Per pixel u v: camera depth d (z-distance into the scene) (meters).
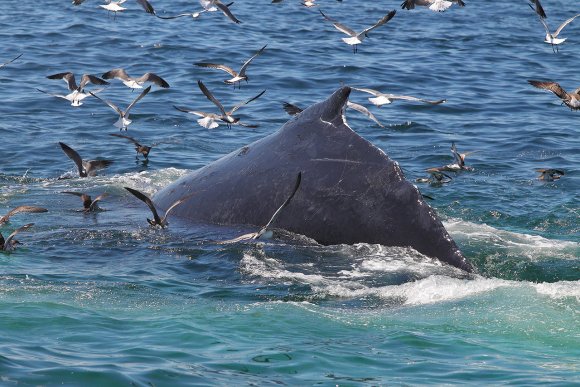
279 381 33.69
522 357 36.09
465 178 68.12
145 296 41.69
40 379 32.91
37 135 78.62
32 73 102.38
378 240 44.44
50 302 40.34
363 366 35.16
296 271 43.66
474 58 118.06
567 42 132.75
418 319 39.25
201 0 72.06
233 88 98.38
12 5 145.88
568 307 40.12
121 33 126.00
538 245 48.22
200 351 36.06
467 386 33.59
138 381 33.25
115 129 82.00
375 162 45.56
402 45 125.06
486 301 40.72
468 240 48.31
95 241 48.47
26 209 50.69
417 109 91.75
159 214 51.72
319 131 47.84
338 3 161.50
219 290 42.44
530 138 81.38
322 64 110.38
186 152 75.44
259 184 48.09
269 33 130.12
